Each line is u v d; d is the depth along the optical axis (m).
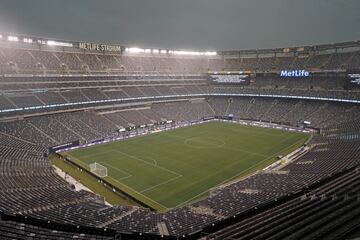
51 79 81.56
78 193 39.75
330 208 21.45
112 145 68.31
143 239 26.42
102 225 28.39
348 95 86.06
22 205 31.56
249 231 22.33
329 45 96.19
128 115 87.38
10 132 62.34
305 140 72.00
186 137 76.00
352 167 41.03
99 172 51.06
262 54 117.50
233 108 104.69
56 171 51.62
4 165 45.56
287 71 101.44
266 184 41.62
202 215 32.22
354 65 89.50
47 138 64.81
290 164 52.91
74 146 66.81
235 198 36.81
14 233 23.11
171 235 26.27
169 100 103.62
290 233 18.42
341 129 72.88
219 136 77.00
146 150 64.56
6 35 77.81
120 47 102.56
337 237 14.98
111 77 94.94
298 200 30.52
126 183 46.97
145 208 38.12
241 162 56.84
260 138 74.88
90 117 79.75
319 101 92.69
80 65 91.44
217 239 22.86
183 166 54.69
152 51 111.06
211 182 47.41
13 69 76.31
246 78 108.69
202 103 109.69
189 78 115.62
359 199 22.16
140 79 102.38
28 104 71.50
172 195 42.84
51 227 27.20
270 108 98.88
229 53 120.38
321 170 44.28
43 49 97.19
